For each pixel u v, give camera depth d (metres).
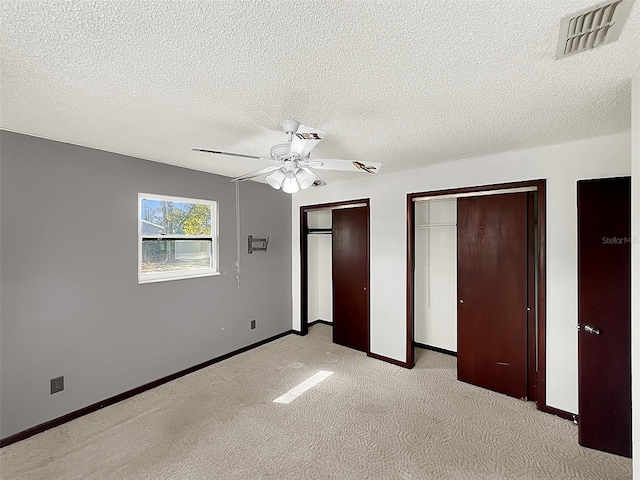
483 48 1.25
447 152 2.75
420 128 2.15
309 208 4.44
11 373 2.19
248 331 4.00
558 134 2.28
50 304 2.37
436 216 3.96
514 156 2.73
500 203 2.91
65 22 1.07
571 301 2.47
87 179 2.56
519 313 2.82
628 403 2.05
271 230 4.33
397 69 1.41
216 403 2.71
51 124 2.05
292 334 4.65
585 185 2.17
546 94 1.66
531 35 1.17
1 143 2.13
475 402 2.74
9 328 2.18
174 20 1.07
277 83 1.52
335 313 4.26
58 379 2.40
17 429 2.21
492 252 2.95
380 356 3.69
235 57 1.30
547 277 2.57
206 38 1.17
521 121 2.04
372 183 3.74
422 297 4.11
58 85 1.53
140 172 2.91
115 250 2.74
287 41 1.20
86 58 1.30
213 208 3.62
